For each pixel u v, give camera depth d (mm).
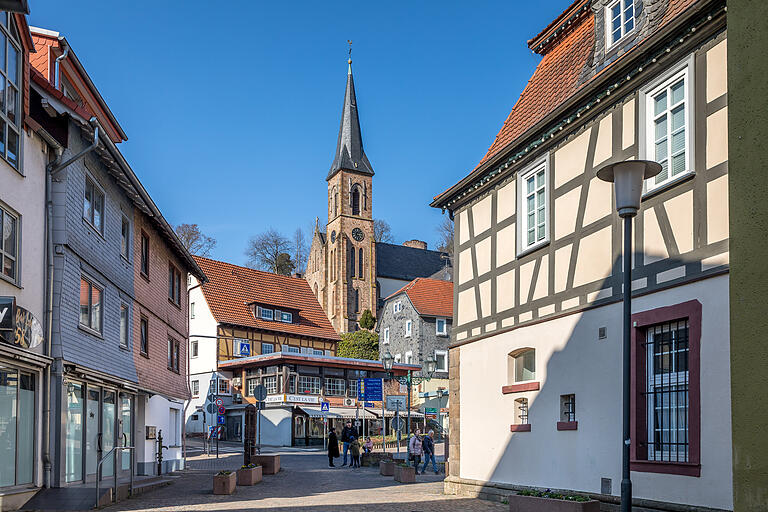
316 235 97000
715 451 10227
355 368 53562
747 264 6234
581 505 11398
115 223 18953
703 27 10852
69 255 15336
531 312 15109
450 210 19188
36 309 14219
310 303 64812
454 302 18609
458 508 14805
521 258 15703
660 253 11570
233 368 54344
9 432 13086
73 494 14258
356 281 90812
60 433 14539
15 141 13594
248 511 14125
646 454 11758
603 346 12883
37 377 14211
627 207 9375
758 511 5957
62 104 14984
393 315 70062
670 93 11781
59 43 17094
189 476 24547
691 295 10891
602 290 12961
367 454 31922
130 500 16016
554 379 14227
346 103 95688
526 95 17219
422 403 58156
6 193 13094
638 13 13297
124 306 20031
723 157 10469
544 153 15062
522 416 15547
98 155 17109
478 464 16984
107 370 18000
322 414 49125
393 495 17844
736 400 6234
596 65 14250
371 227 92875
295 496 17562
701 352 10594
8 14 13227
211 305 56406
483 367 16984
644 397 11883
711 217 10586
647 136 12148
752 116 6293
